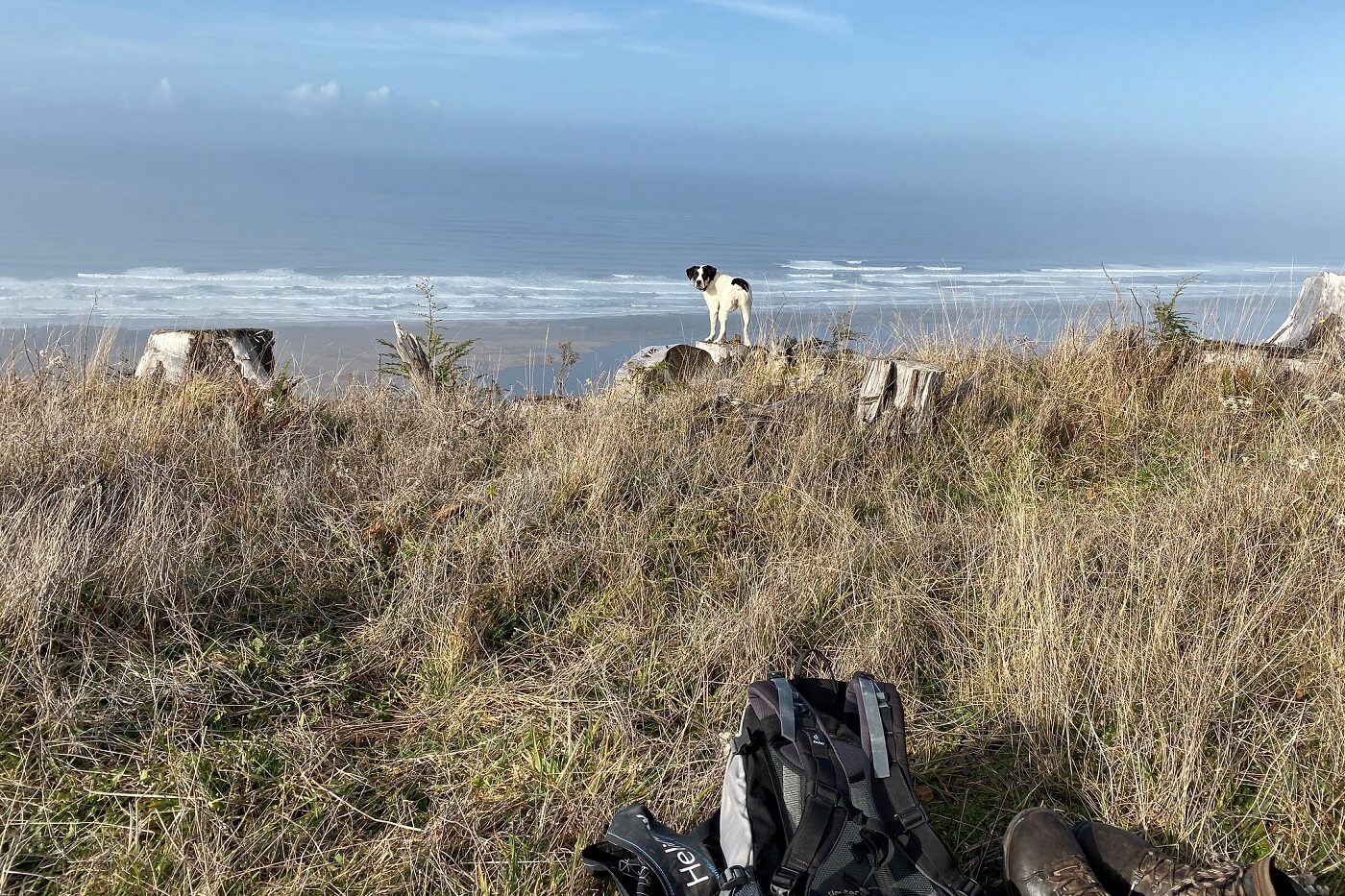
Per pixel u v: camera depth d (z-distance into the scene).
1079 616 3.48
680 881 2.26
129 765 2.73
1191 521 4.31
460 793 2.76
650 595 3.89
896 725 2.46
